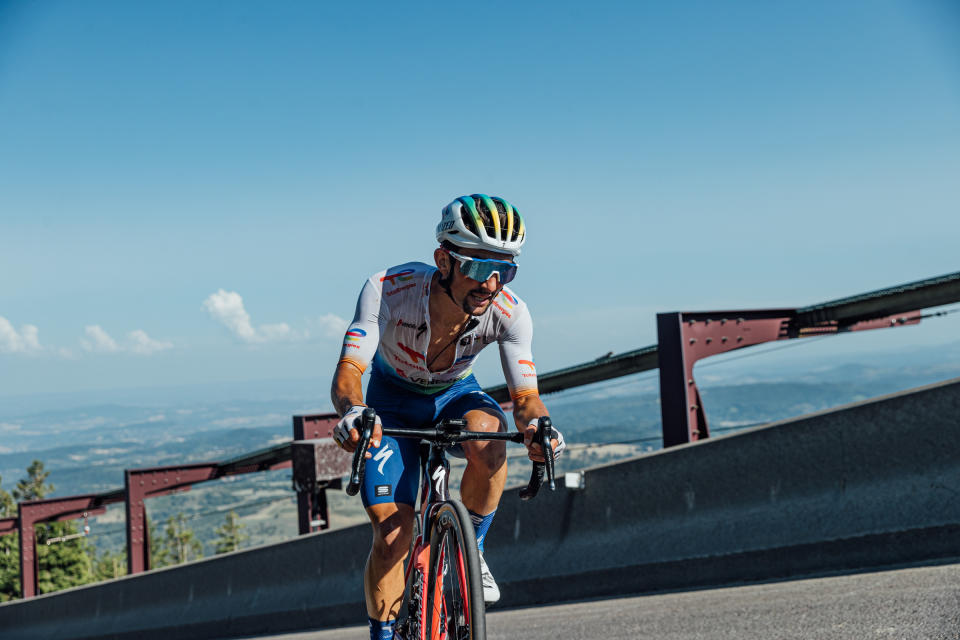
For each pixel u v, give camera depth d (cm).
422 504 262
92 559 7131
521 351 274
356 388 252
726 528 475
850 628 296
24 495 10125
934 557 397
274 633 734
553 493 561
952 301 799
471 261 238
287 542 744
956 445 402
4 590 6475
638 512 518
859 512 427
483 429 266
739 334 799
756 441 471
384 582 272
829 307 866
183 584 836
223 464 1479
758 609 362
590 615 439
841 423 441
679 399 718
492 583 257
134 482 1387
